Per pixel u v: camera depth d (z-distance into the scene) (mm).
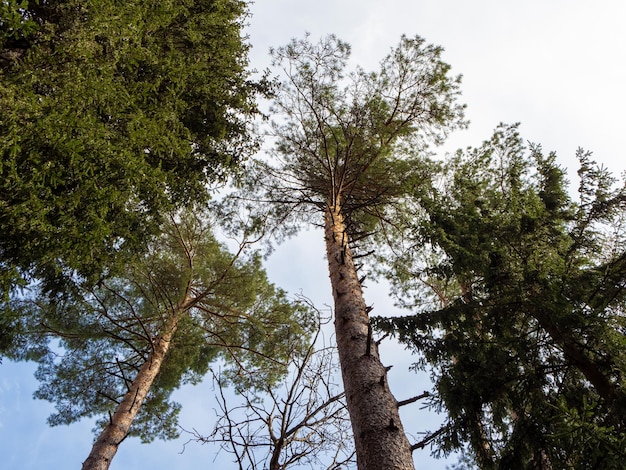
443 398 5207
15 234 3537
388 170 9609
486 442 5156
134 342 11078
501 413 5281
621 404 4312
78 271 4602
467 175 7789
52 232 3531
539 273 4957
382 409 4219
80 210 3688
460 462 7172
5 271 3328
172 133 4895
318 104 8805
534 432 4676
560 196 6340
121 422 7223
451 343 5742
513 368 5301
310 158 9969
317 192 10320
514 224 5828
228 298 11336
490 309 5672
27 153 3270
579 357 5000
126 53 4414
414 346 5879
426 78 8898
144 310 11102
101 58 4250
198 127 6922
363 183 9883
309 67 8742
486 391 5199
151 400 11734
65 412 11453
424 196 6746
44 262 3748
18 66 3906
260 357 10750
